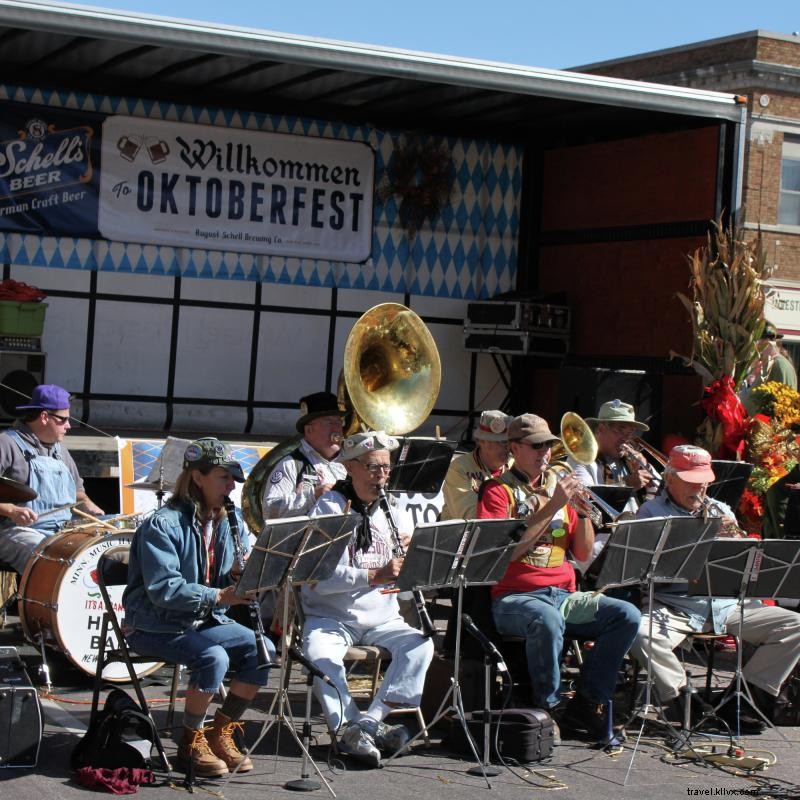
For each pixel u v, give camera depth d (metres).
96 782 4.36
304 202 10.54
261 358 10.59
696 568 5.20
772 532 7.98
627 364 10.22
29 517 6.00
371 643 5.04
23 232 9.55
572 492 5.07
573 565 5.96
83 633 5.57
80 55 8.97
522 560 5.32
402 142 10.88
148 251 10.10
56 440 6.34
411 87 9.64
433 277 11.12
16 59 9.17
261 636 4.45
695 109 8.84
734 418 8.00
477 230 11.25
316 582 4.65
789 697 5.79
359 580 4.92
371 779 4.67
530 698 5.39
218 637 4.62
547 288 11.20
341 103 10.39
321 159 10.58
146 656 4.70
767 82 14.25
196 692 4.50
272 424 10.66
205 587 4.54
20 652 6.24
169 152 10.02
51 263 9.73
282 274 10.59
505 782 4.73
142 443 7.43
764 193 14.26
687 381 9.37
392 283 10.98
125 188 9.89
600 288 10.58
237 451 7.70
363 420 5.92
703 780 4.91
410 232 10.99
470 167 11.16
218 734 4.68
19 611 5.80
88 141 9.73
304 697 5.73
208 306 10.34
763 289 8.49
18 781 4.38
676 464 5.73
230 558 4.76
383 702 4.91
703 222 9.48
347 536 4.57
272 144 10.38
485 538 4.75
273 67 9.13
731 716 5.71
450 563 4.74
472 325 10.95
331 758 4.88
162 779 4.50
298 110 10.39
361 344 5.97
